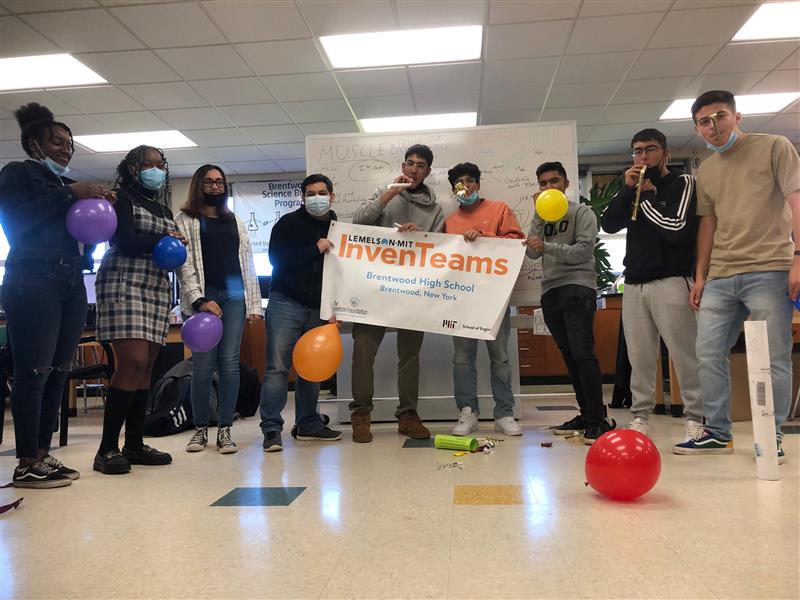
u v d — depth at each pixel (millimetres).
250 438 3150
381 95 6246
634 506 1596
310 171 3615
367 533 1421
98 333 2277
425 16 4703
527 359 5879
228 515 1617
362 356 2904
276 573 1187
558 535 1366
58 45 4969
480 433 2982
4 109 6242
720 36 5121
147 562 1271
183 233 2635
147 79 5684
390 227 3072
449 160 3512
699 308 2357
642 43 5215
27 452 2039
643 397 2604
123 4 4398
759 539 1312
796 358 3316
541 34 5027
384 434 3092
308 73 5672
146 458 2406
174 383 3539
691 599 1018
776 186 2148
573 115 6953
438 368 3596
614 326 5832
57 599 1095
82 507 1753
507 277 2861
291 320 2824
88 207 2018
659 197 2477
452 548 1298
